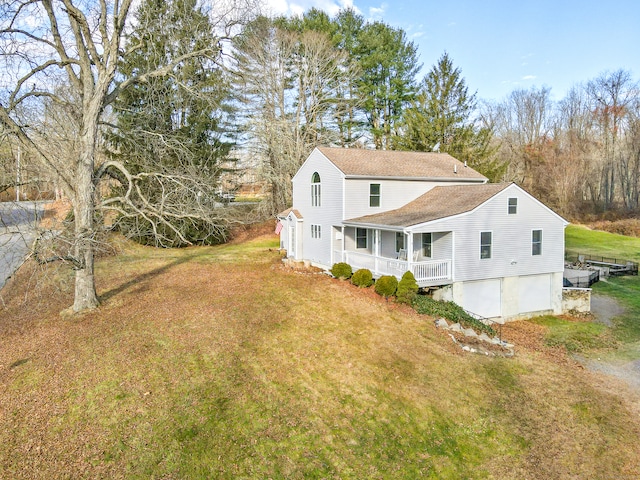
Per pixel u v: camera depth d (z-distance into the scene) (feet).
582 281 88.63
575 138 179.73
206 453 28.09
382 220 65.98
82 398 32.53
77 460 26.43
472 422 34.71
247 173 125.39
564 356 52.70
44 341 41.75
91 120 46.75
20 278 63.93
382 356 43.50
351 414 33.91
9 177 47.83
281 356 41.70
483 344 50.01
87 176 46.98
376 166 77.61
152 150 66.80
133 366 37.52
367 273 64.54
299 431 31.22
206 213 56.49
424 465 29.60
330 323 50.62
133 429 29.58
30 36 44.29
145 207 54.70
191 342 42.98
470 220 62.95
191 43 60.80
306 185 86.43
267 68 116.06
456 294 63.52
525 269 68.64
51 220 61.82
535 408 37.65
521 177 188.75
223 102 98.27
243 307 54.13
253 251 100.73
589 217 170.71
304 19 129.59
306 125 123.13
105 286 62.34
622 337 61.62
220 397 34.06
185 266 80.07
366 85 136.56
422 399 36.86
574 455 31.99
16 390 33.09
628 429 35.76
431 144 128.98
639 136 164.76
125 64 68.33
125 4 46.11
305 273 74.13
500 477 29.25
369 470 28.45
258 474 26.99
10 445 27.12
